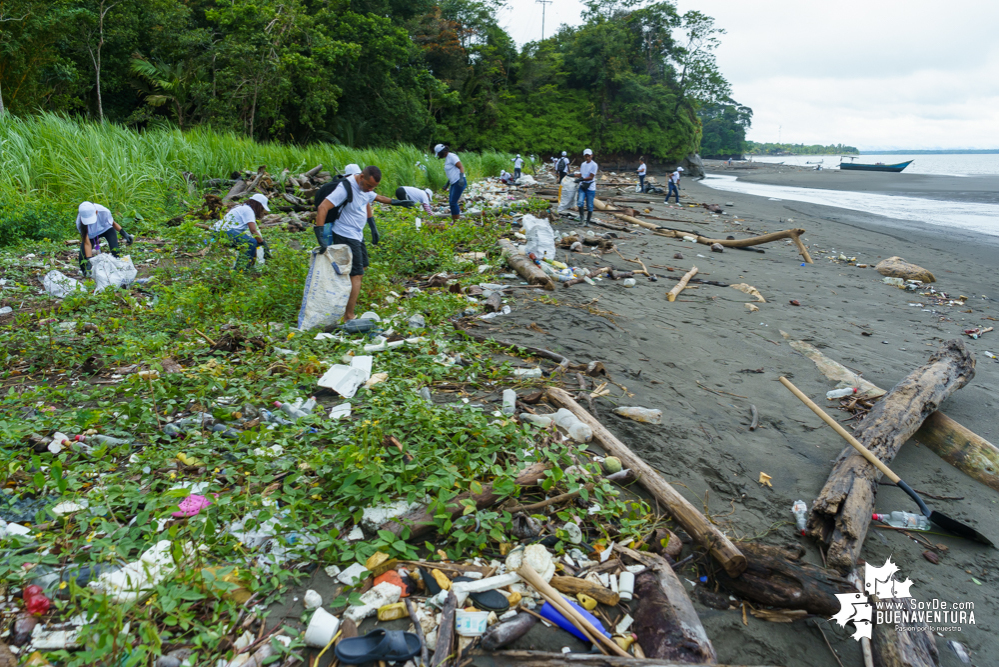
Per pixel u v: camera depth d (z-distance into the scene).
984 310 9.06
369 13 33.88
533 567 2.65
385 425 3.50
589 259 10.39
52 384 4.48
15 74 17.70
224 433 3.59
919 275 10.95
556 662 2.23
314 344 5.23
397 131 36.41
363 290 6.80
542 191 23.39
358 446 3.23
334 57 27.80
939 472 4.24
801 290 9.52
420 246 8.95
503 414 3.89
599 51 58.03
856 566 3.08
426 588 2.58
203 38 24.53
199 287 6.23
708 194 31.11
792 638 2.65
